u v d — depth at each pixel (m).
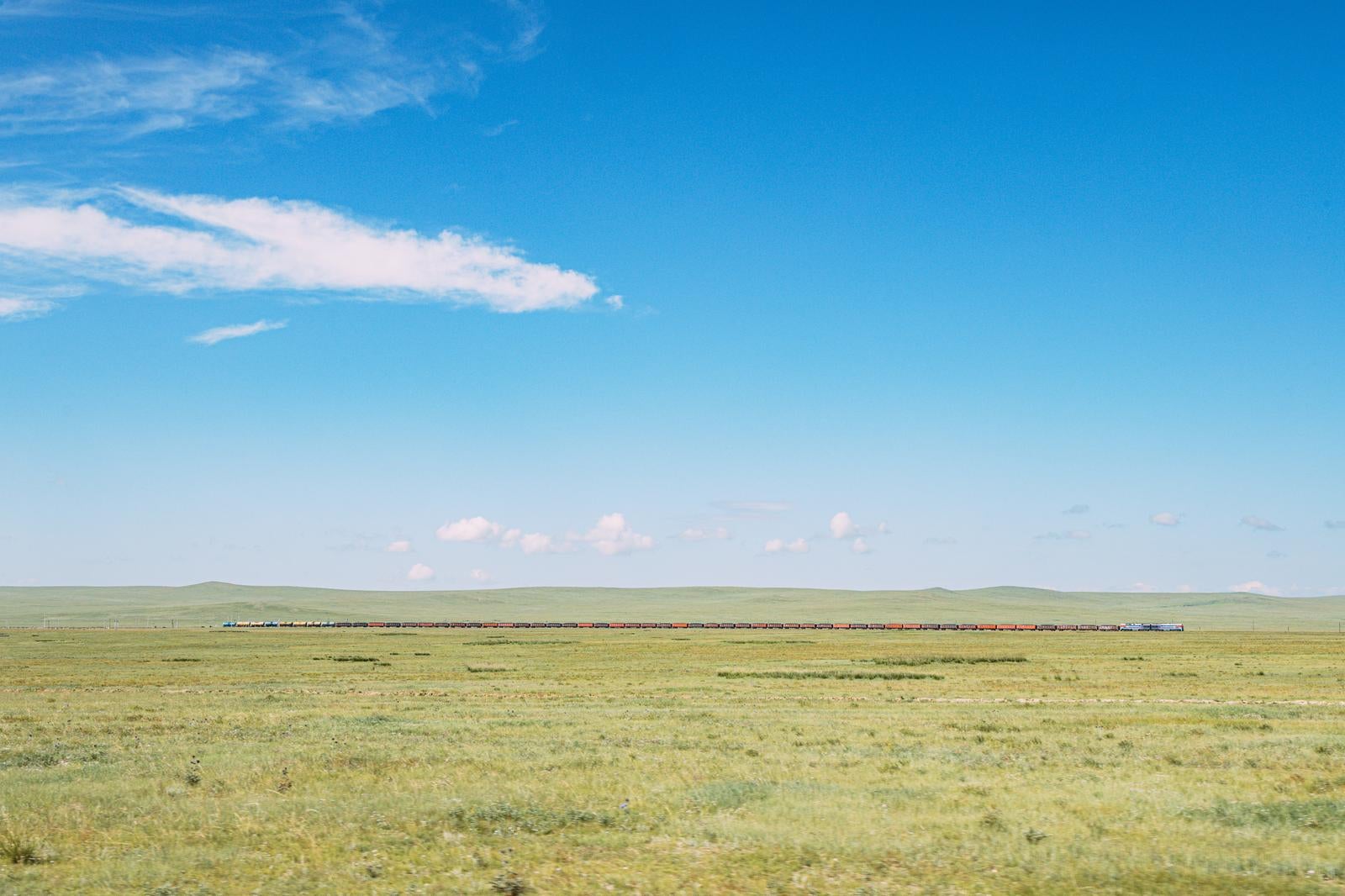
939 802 23.84
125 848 19.95
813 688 62.12
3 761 31.77
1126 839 19.97
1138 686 63.00
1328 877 17.34
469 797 24.55
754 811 22.84
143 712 47.88
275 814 22.97
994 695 56.81
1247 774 27.92
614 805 23.66
